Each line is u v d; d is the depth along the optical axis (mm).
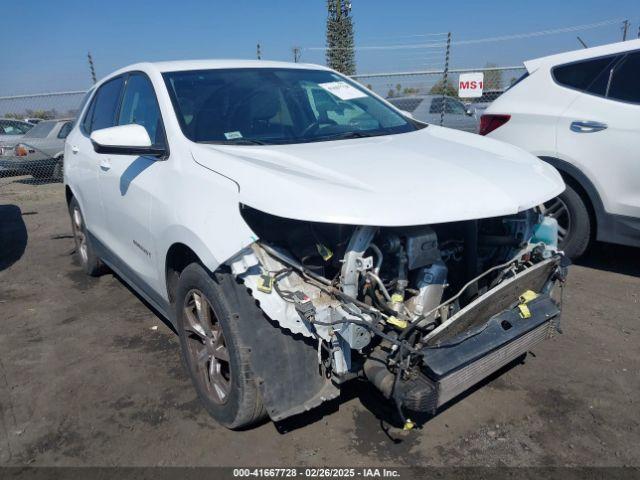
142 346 3621
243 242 2232
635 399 2855
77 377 3250
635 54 4305
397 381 2182
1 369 3383
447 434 2619
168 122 3039
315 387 2369
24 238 6770
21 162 11758
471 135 3436
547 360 3254
